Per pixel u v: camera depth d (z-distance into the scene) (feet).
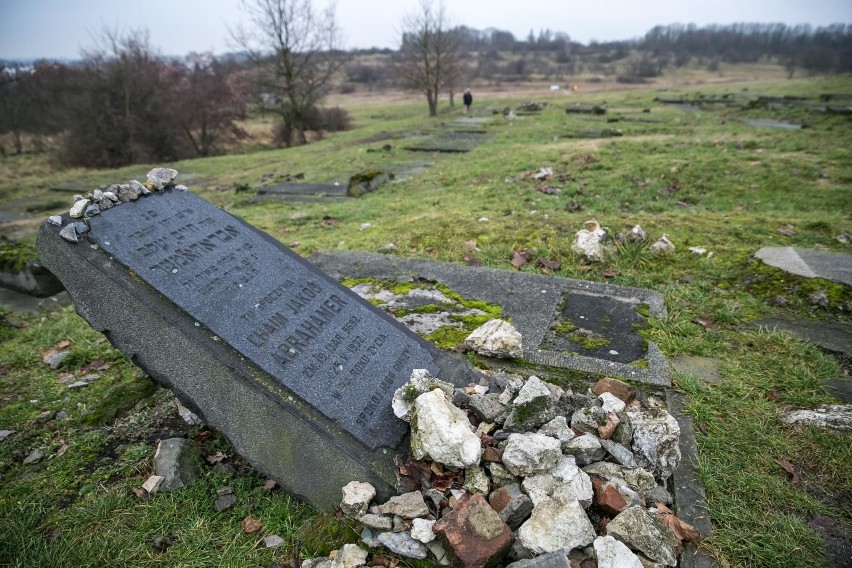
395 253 18.83
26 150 87.76
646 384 10.80
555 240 18.38
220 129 84.33
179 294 8.34
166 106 75.77
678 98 86.89
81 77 73.26
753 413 10.10
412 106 122.83
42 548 7.66
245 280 9.41
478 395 9.42
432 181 33.68
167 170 10.07
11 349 14.39
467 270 15.97
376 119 105.50
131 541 7.82
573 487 7.53
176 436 10.08
